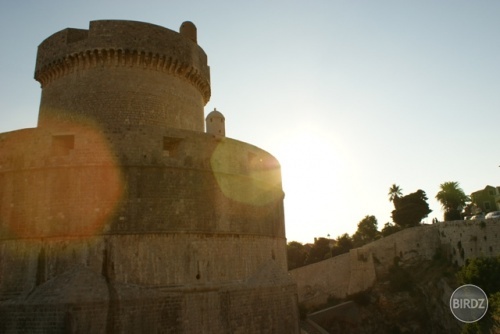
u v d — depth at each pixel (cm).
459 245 7100
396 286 7319
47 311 2369
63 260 2584
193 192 2958
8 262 2650
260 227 3462
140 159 2819
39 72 3744
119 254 2619
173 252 2766
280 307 3309
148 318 2542
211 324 2805
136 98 3516
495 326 4600
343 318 7188
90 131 2809
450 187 10381
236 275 3078
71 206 2678
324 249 10600
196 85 4028
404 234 7988
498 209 9988
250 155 3569
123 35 3512
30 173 2777
